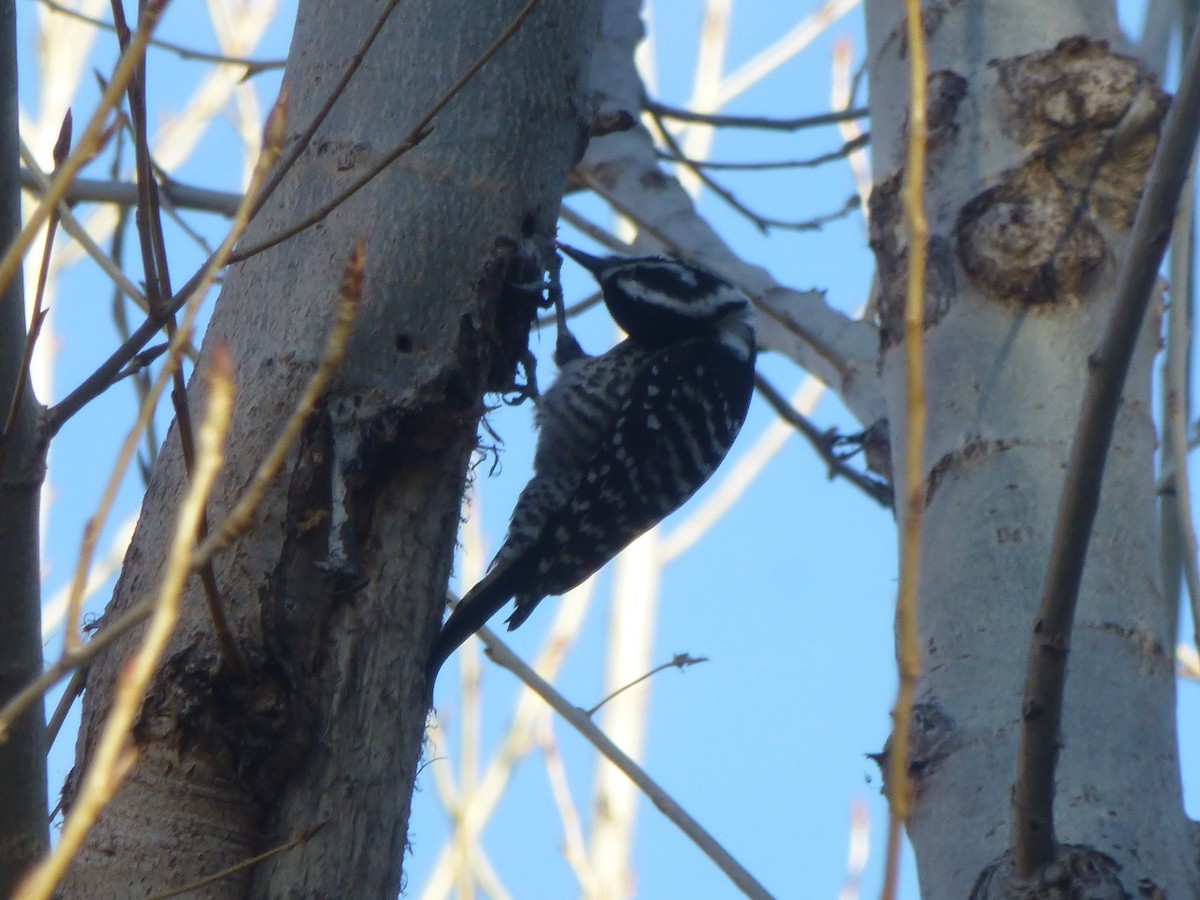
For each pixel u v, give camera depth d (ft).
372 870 20.80
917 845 20.07
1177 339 19.63
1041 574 20.74
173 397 17.21
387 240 22.79
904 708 11.55
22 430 16.85
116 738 9.80
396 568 22.02
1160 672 20.21
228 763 20.13
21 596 16.81
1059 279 22.43
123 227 32.65
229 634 19.60
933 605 21.22
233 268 23.15
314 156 23.24
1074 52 23.62
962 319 22.70
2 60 16.28
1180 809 19.40
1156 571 20.99
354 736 21.09
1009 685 20.10
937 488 21.97
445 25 24.16
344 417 21.79
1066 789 19.01
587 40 25.84
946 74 24.30
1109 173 22.97
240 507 11.28
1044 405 21.84
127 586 20.95
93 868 19.52
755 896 24.53
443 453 22.58
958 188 23.52
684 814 25.53
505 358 24.14
